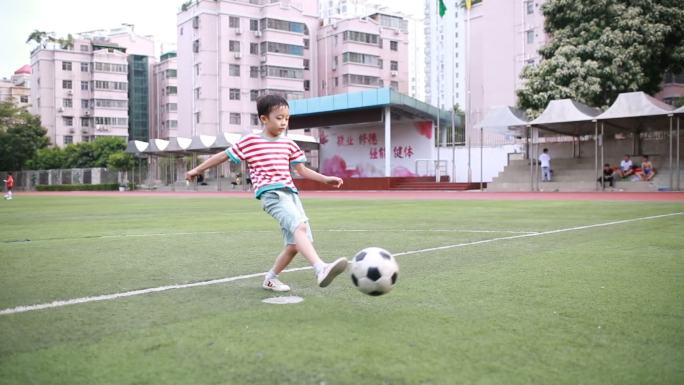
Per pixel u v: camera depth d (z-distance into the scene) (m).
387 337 2.56
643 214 10.20
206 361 2.25
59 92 71.75
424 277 4.11
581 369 2.15
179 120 61.84
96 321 2.91
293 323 2.82
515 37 39.34
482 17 45.28
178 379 2.06
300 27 60.84
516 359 2.26
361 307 3.17
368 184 33.62
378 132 38.41
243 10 58.72
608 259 4.91
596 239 6.40
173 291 3.70
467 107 33.38
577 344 2.46
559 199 17.00
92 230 8.60
